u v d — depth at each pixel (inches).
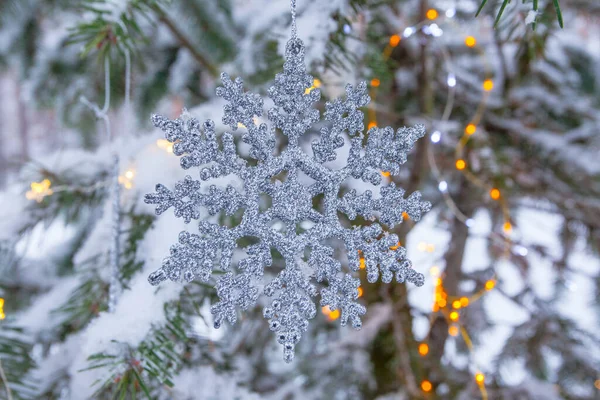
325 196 13.0
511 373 27.0
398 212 12.9
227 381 18.4
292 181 12.9
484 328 29.0
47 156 19.7
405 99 25.7
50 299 20.7
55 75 24.9
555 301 29.2
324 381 25.0
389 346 23.8
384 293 23.4
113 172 15.5
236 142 17.7
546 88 26.4
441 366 24.3
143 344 14.4
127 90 15.7
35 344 19.6
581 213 25.8
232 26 22.9
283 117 12.8
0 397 16.8
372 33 18.1
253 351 26.4
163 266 12.3
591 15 23.8
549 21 17.1
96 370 16.7
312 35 16.0
